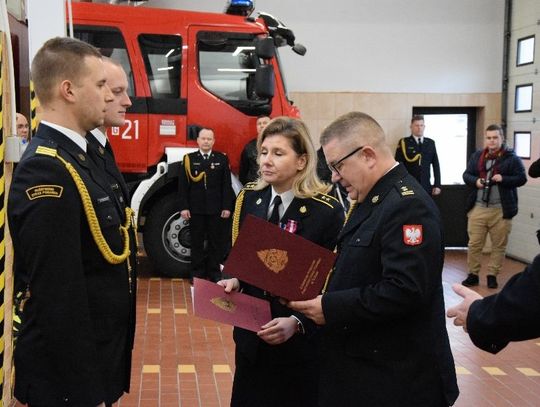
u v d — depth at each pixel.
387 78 10.15
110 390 2.33
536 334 1.85
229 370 4.99
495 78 10.23
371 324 2.22
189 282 7.77
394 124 10.20
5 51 3.68
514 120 9.84
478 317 1.91
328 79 10.10
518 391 4.72
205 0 9.83
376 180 2.33
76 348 2.15
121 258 2.35
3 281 3.58
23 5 4.73
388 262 2.18
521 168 7.64
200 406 4.34
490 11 10.15
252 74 7.64
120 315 2.38
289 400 2.84
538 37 9.19
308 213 2.83
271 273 2.44
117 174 2.60
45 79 2.31
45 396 2.18
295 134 2.84
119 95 2.69
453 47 10.17
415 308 2.17
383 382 2.22
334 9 10.02
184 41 7.56
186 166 7.44
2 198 3.59
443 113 10.42
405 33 10.12
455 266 9.12
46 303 2.13
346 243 2.37
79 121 2.34
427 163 9.75
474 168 7.84
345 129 2.34
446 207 10.41
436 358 2.23
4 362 3.65
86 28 7.45
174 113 7.60
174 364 5.09
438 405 2.23
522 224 9.54
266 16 7.78
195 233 7.57
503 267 9.22
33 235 2.13
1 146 3.55
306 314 2.34
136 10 7.52
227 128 7.66
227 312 2.63
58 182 2.18
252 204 2.98
